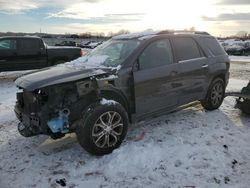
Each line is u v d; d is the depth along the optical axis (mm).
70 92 4504
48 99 4387
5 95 9344
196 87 6109
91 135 4352
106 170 4121
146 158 4391
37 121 4398
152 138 5102
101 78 4594
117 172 4062
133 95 5008
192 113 6492
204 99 6531
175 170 4082
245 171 4051
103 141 4504
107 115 4504
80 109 4508
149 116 5414
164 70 5387
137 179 3883
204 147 4738
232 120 6066
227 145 4840
